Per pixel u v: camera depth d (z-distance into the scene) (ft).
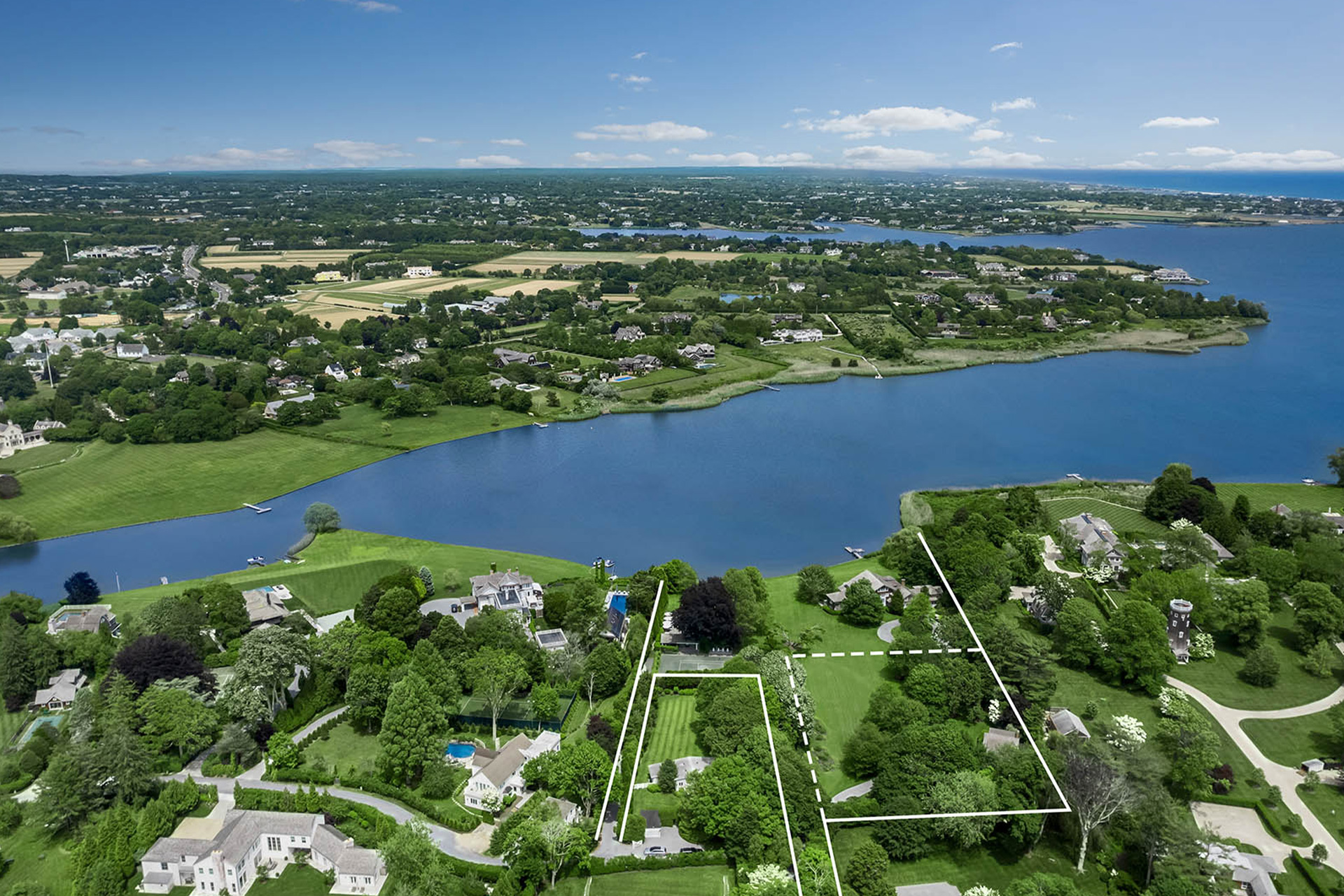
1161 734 485.56
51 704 528.63
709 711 480.23
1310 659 570.87
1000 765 431.02
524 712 510.58
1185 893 360.48
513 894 373.40
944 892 381.19
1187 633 588.50
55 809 423.64
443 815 431.02
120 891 387.75
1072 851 410.11
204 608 606.14
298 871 404.16
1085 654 568.82
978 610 603.67
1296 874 393.29
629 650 568.41
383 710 503.61
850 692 541.34
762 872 364.99
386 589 616.39
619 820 427.33
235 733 476.13
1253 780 462.19
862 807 424.05
